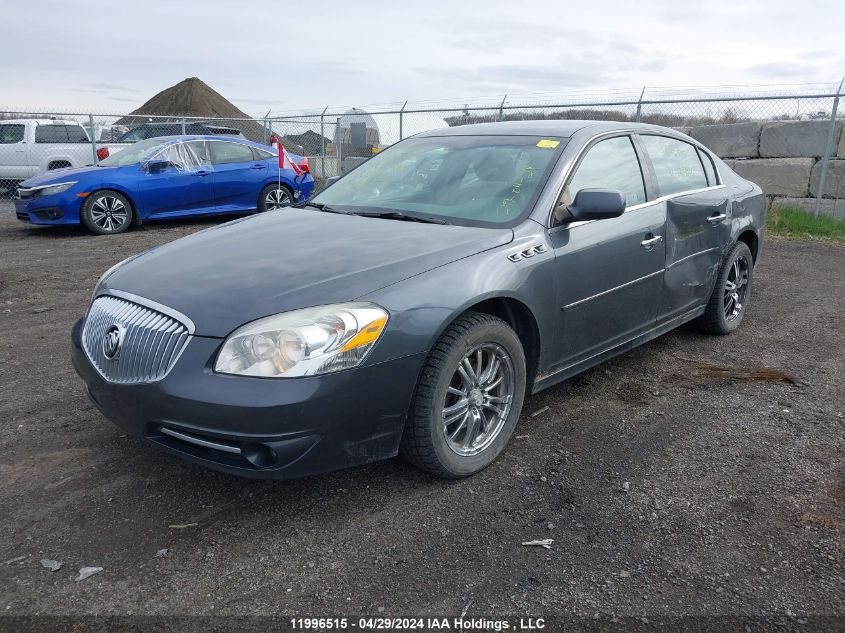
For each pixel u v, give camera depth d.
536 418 3.80
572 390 4.20
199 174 11.41
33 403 3.98
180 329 2.66
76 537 2.69
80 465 3.25
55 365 4.64
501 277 3.09
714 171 5.09
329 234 3.36
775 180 11.33
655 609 2.30
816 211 10.97
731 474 3.19
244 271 2.92
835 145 10.83
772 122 11.27
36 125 15.30
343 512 2.87
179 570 2.50
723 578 2.45
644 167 4.23
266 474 2.59
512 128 4.19
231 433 2.53
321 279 2.79
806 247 9.41
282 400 2.49
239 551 2.61
